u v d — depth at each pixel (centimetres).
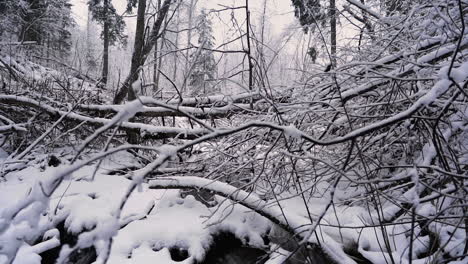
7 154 486
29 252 271
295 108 298
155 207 319
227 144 364
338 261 229
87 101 532
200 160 370
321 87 318
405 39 306
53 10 1462
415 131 295
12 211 124
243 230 280
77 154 128
